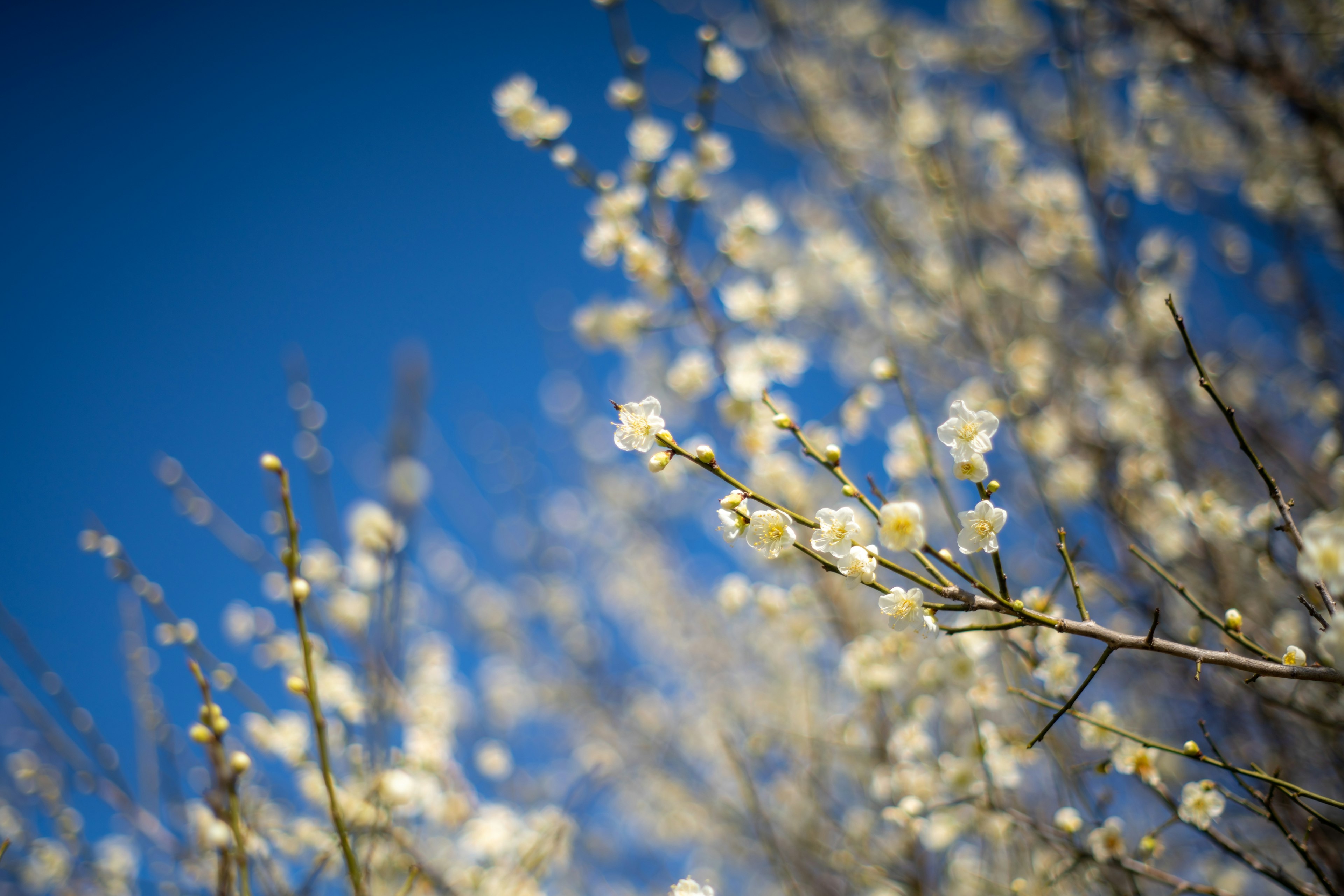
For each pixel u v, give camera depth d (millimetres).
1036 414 4984
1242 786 2426
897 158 6508
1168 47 5238
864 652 3812
